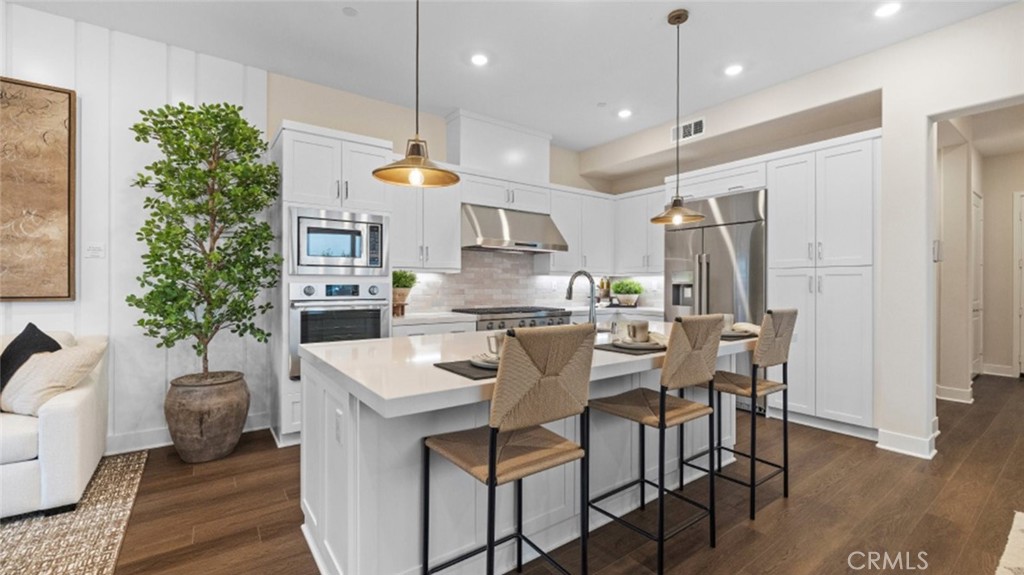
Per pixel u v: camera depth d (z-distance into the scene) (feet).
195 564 6.30
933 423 10.58
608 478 7.68
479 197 15.06
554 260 17.03
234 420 10.03
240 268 10.07
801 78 12.28
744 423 12.75
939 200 15.65
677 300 15.64
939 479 8.95
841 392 11.65
